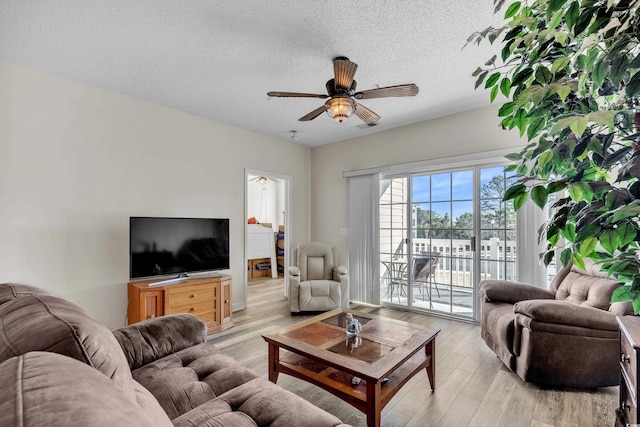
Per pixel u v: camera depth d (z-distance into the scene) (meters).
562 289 2.76
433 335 2.15
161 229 3.32
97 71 2.80
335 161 5.11
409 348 1.91
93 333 0.90
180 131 3.75
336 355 1.82
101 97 3.14
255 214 7.42
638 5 0.62
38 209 2.78
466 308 3.79
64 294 2.90
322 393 2.19
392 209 4.48
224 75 2.87
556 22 0.74
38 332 0.85
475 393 2.17
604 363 2.12
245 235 4.41
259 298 4.96
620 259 0.75
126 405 0.55
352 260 4.77
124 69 2.77
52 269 2.84
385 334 2.17
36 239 2.76
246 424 1.16
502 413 1.95
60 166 2.89
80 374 0.57
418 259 4.20
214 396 1.42
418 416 1.92
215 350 1.87
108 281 3.17
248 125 4.30
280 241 7.14
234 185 4.30
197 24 2.14
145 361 1.67
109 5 1.94
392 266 4.47
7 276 2.62
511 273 3.47
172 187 3.67
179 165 3.74
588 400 2.07
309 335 2.17
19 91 2.68
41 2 1.90
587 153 0.77
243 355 2.79
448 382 2.32
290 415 1.21
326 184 5.24
